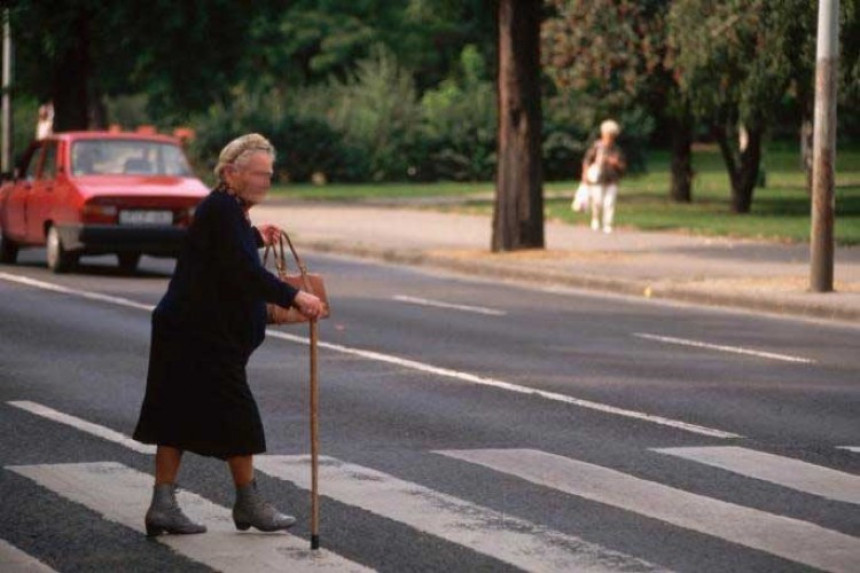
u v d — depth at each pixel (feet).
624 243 179.11
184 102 241.55
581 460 63.26
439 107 367.86
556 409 75.20
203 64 234.79
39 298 122.42
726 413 75.00
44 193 145.59
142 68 237.04
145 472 59.52
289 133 352.90
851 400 79.66
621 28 230.68
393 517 52.90
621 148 363.97
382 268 159.53
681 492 57.41
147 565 46.88
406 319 112.57
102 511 53.26
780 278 139.23
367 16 465.88
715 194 292.20
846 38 199.62
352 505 54.60
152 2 225.35
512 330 107.24
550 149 358.02
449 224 211.82
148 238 139.95
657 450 65.51
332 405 75.46
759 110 219.00
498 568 46.78
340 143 355.97
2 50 261.44
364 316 114.11
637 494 56.85
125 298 123.24
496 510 54.19
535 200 163.84
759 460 63.72
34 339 98.48
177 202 140.77
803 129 291.79
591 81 237.86
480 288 139.13
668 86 233.14
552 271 145.18
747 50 207.21
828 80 125.80
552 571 46.50
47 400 75.97
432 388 81.10
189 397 49.47
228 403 49.52
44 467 60.18
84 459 61.93
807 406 77.51
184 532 50.37
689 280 137.49
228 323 49.57
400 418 72.08
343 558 47.70
